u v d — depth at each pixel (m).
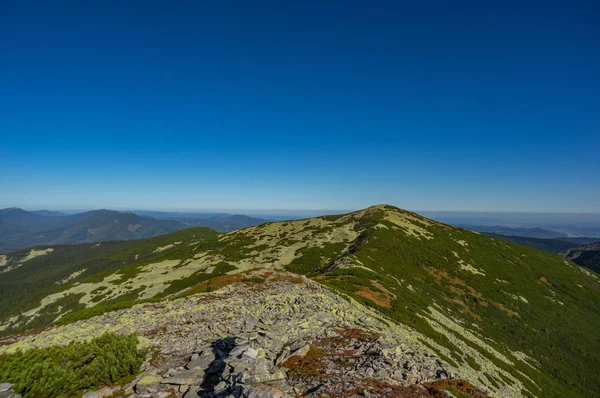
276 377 12.02
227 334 17.27
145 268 105.62
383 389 11.34
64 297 102.25
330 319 21.38
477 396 12.09
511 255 91.75
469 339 38.62
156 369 12.62
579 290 77.19
